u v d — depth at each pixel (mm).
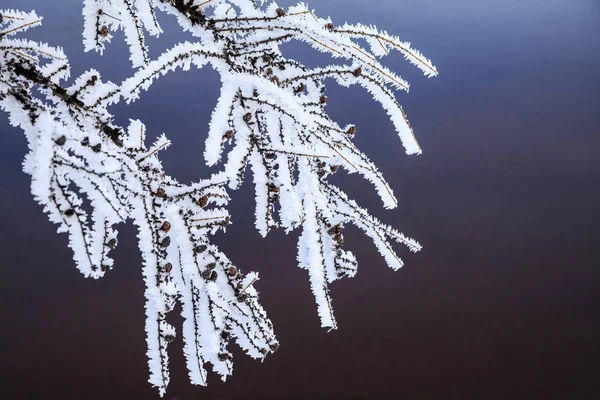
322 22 4129
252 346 4152
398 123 4148
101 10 4145
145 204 4070
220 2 4117
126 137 4133
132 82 4039
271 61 4133
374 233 4188
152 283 4082
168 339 4094
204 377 4113
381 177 4156
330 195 4176
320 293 4137
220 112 4043
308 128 4086
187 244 4086
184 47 4055
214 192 4121
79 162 3971
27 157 4008
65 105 4113
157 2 4090
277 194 4109
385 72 4137
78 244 3973
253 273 4145
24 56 4125
